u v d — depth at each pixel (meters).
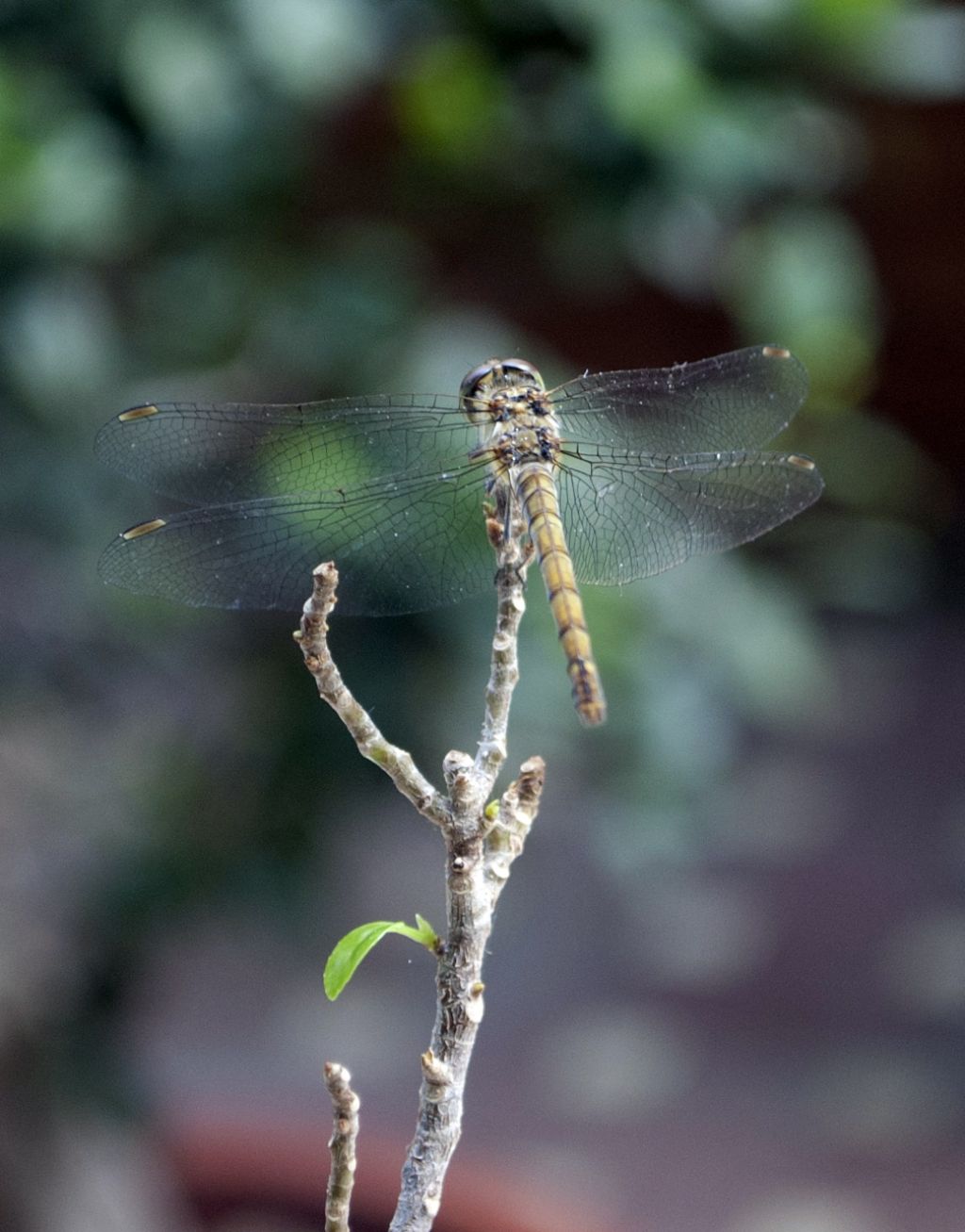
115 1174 1.05
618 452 0.97
